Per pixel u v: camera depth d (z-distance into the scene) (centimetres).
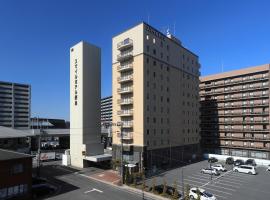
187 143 7475
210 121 9094
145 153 5788
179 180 4934
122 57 6300
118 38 6588
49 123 12988
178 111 7131
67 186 4419
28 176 3725
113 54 6725
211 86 9044
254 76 8000
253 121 7950
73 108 6612
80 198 3725
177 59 7256
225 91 8694
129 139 6050
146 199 3688
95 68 6750
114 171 5691
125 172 4828
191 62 7969
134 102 6056
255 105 7919
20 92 15500
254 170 5631
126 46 6284
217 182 4803
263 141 7756
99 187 4350
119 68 6381
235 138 8394
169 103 6750
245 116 8231
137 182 4744
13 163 3550
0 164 3403
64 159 6581
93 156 6216
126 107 6303
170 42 6994
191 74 7919
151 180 4922
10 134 5806
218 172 5625
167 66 6781
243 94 8269
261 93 7825
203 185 4566
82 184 4559
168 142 6594
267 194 4009
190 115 7731
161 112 6412
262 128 7788
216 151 8888
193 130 7844
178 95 7181
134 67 6122
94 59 6731
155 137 6141
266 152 7688
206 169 5644
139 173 4894
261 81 7838
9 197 3478
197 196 3462
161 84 6488
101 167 6203
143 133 5794
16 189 3566
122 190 4169
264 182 4834
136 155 5881
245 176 5403
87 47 6556
